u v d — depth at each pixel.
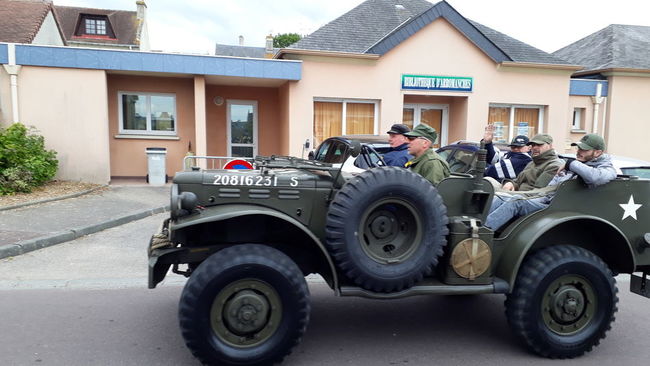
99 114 10.83
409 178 3.37
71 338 3.88
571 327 3.77
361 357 3.71
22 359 3.48
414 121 13.63
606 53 15.96
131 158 12.54
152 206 9.06
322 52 11.69
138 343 3.82
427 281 3.71
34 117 10.55
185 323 3.13
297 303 3.29
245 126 13.68
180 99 12.63
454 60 12.65
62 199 9.15
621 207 4.02
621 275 6.33
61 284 5.16
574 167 3.82
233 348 3.22
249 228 3.70
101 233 7.29
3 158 9.15
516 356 3.79
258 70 11.40
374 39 12.71
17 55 10.22
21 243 6.14
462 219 3.63
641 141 14.98
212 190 3.57
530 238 3.66
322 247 3.36
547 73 13.29
